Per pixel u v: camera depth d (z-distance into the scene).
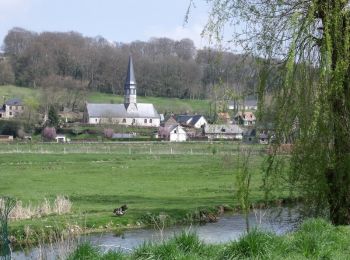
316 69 17.52
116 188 48.22
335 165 17.55
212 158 77.00
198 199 40.25
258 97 18.09
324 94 16.97
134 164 73.06
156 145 113.06
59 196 35.94
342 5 17.47
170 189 47.78
